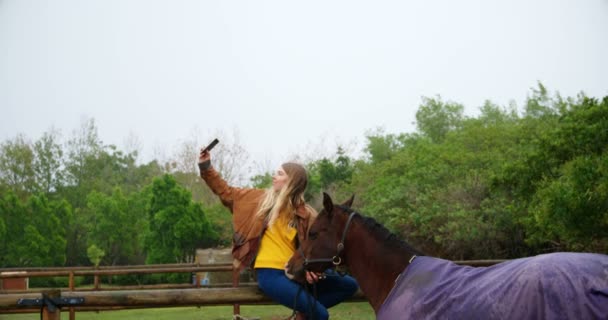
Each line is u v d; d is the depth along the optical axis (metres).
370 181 28.12
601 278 2.88
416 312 3.49
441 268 3.63
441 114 45.56
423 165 24.16
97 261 29.73
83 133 49.66
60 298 4.55
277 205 4.25
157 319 12.30
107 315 13.20
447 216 18.72
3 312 4.82
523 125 24.59
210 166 4.46
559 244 14.84
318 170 31.64
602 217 10.95
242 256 4.34
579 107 14.05
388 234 4.09
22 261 31.70
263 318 11.98
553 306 2.90
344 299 4.66
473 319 3.19
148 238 30.11
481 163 22.14
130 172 53.94
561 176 12.80
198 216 30.45
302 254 4.20
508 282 3.12
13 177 46.12
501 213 17.39
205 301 4.66
